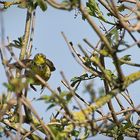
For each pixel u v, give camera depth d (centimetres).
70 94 635
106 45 638
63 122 693
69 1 615
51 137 661
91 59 691
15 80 607
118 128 822
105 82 772
